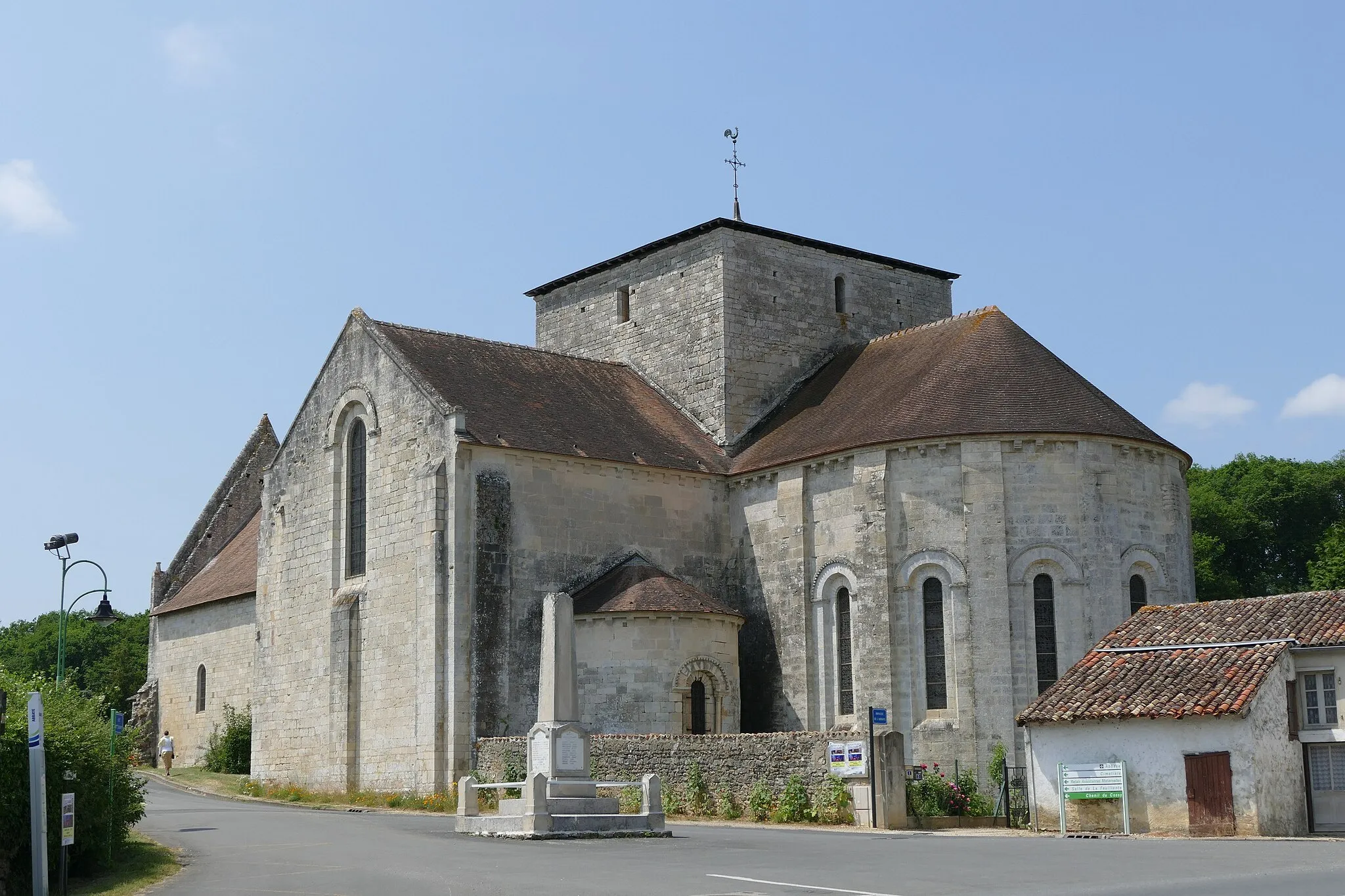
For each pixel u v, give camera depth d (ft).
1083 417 146.20
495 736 143.84
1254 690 105.09
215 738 209.67
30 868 91.15
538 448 153.07
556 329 205.05
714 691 148.56
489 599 147.13
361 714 158.81
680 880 74.64
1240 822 103.24
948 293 203.72
